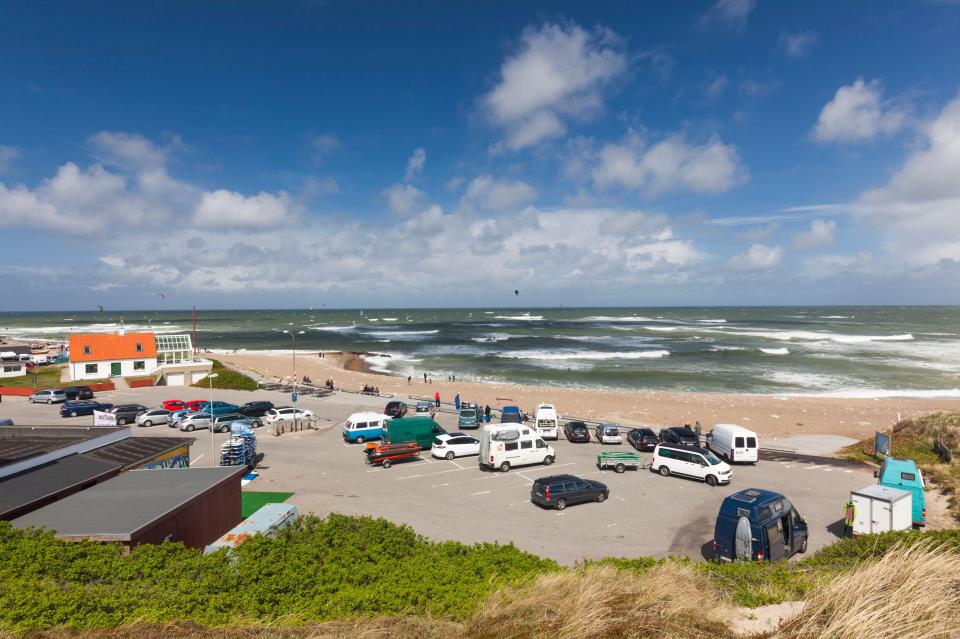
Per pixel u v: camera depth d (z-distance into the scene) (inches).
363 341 5157.5
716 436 1246.3
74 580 391.5
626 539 740.0
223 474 690.2
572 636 245.1
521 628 262.4
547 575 368.2
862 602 232.5
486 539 731.4
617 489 968.9
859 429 1614.2
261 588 373.1
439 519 810.2
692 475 1024.9
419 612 321.4
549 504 855.7
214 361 2630.4
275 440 1369.3
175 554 447.8
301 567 419.2
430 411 1658.5
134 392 2084.2
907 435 1315.2
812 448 1371.8
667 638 243.3
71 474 679.7
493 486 984.9
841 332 5812.0
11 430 858.1
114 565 411.5
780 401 2086.6
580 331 6318.9
